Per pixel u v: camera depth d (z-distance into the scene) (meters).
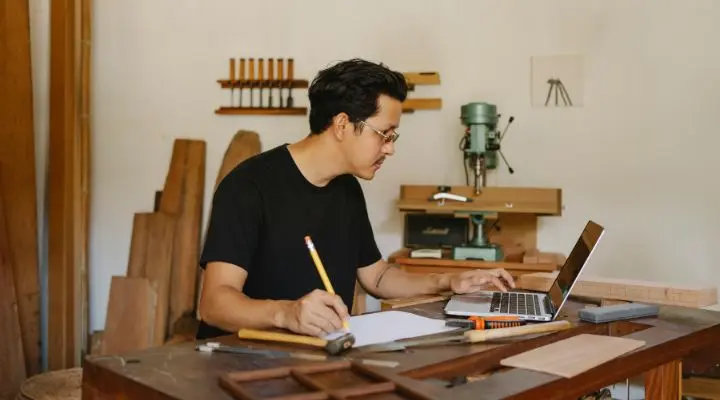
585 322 1.55
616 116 3.41
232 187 1.68
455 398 0.98
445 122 3.64
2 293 3.31
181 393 1.02
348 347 1.28
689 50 3.29
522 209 3.12
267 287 1.73
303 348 1.30
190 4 3.97
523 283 2.08
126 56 4.06
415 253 3.28
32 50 3.76
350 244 1.88
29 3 3.71
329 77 1.65
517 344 1.35
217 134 3.96
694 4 3.27
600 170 3.44
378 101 1.63
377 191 3.74
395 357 1.24
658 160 3.36
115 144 4.09
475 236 3.28
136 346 3.45
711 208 3.29
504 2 3.54
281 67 3.84
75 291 3.70
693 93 3.29
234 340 1.36
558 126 3.49
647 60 3.36
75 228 3.70
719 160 3.26
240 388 1.02
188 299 3.78
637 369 1.28
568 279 1.66
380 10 3.71
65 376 2.79
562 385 1.10
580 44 3.45
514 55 3.54
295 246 1.73
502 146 3.58
